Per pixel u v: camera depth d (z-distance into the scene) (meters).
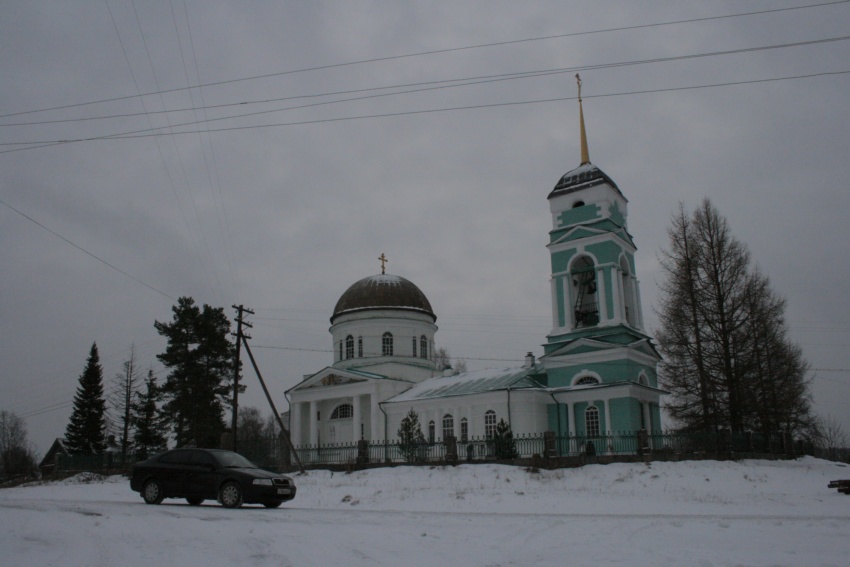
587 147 49.12
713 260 43.19
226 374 57.12
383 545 12.45
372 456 42.28
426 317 60.62
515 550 12.06
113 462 52.66
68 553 11.49
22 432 105.69
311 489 31.67
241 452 43.59
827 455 73.06
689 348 42.81
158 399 56.38
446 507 23.20
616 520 15.91
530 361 50.72
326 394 56.47
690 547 12.34
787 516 17.00
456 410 48.47
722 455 35.56
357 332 59.12
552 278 46.44
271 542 12.46
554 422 44.56
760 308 42.72
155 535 13.01
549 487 29.09
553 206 47.66
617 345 42.50
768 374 42.41
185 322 56.31
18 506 18.27
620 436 36.25
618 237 45.50
